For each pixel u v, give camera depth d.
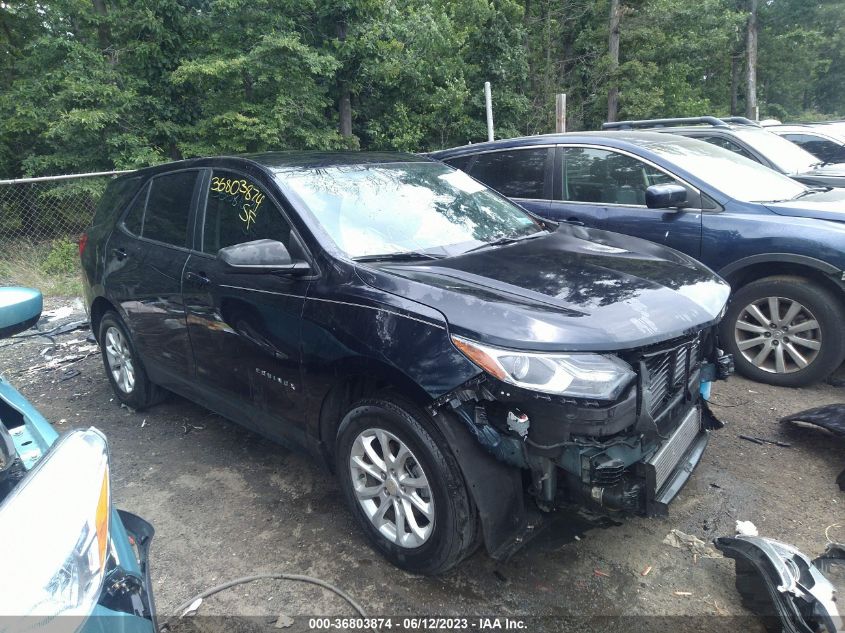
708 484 3.43
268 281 3.11
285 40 13.11
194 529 3.18
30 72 14.97
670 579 2.72
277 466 3.79
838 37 33.19
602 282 2.84
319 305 2.85
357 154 3.97
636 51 24.16
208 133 14.45
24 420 2.24
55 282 9.21
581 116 24.17
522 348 2.31
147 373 4.36
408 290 2.64
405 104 18.05
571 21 24.83
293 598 2.68
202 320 3.54
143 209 4.29
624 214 5.16
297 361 2.97
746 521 3.09
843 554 2.55
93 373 5.57
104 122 13.28
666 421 2.70
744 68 31.61
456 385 2.37
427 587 2.71
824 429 3.96
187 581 2.81
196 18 14.62
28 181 8.34
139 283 4.04
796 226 4.39
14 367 5.84
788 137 10.73
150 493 3.54
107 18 14.29
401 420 2.57
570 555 2.88
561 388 2.27
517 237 3.61
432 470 2.50
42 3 15.12
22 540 1.34
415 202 3.57
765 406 4.34
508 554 2.50
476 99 19.34
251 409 3.38
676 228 4.88
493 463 2.47
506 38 20.20
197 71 13.32
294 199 3.19
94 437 1.75
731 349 4.81
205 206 3.70
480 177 6.12
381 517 2.82
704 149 5.48
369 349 2.62
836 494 3.30
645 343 2.45
